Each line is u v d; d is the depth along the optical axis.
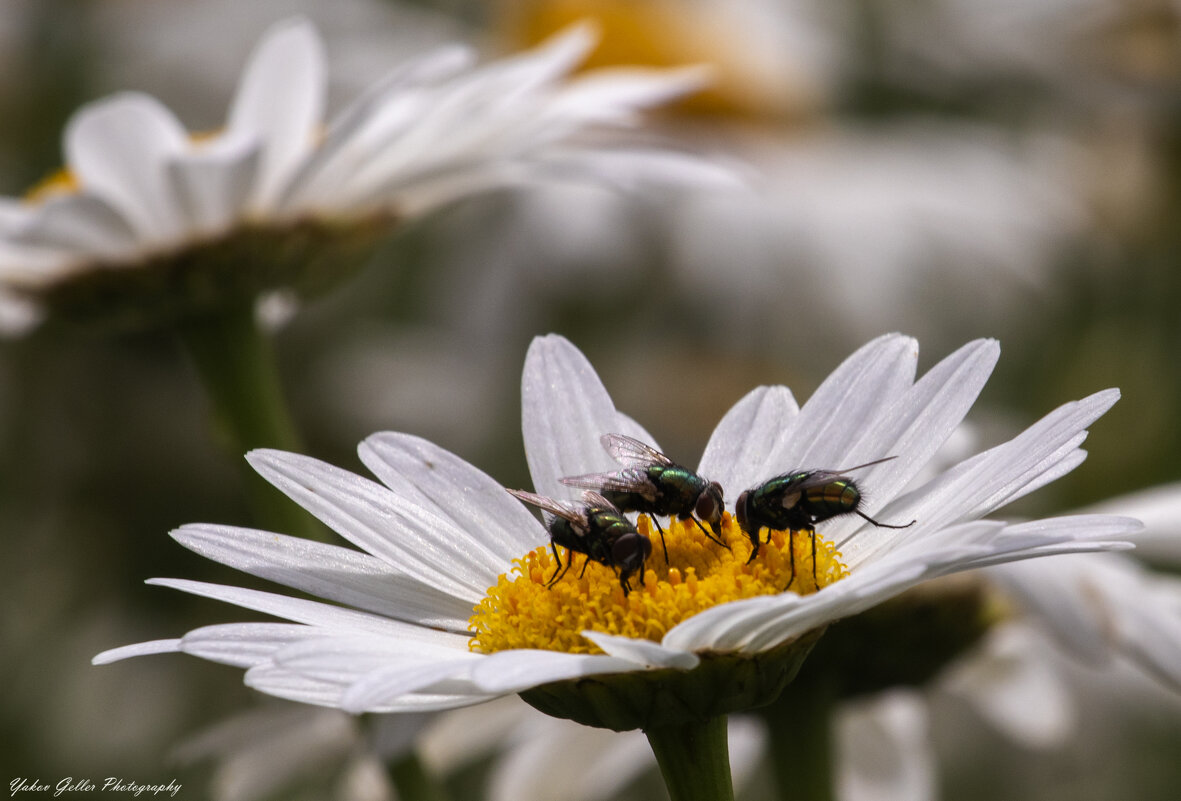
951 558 0.22
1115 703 0.40
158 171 0.29
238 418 0.30
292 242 0.30
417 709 0.23
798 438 0.25
